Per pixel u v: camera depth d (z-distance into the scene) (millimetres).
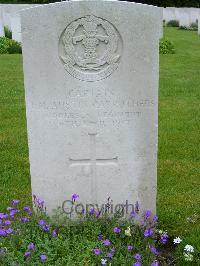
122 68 1283
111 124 1341
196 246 1326
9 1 11547
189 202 1638
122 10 1229
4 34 6125
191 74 3969
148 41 1257
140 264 1146
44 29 1240
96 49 1267
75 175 1396
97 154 1372
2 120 2557
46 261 1181
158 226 1464
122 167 1391
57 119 1330
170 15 10266
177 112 2742
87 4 1223
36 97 1306
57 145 1358
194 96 3154
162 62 4637
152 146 1370
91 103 1317
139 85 1300
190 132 2379
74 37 1253
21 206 1586
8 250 1210
